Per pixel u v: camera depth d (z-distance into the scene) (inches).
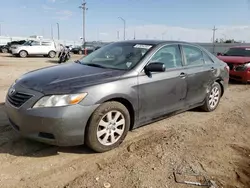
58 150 147.3
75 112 130.0
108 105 142.0
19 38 1953.7
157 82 168.7
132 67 161.5
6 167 127.6
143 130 184.9
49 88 132.6
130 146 157.3
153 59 171.8
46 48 1032.2
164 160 141.3
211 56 236.7
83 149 150.3
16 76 429.7
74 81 140.0
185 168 133.7
